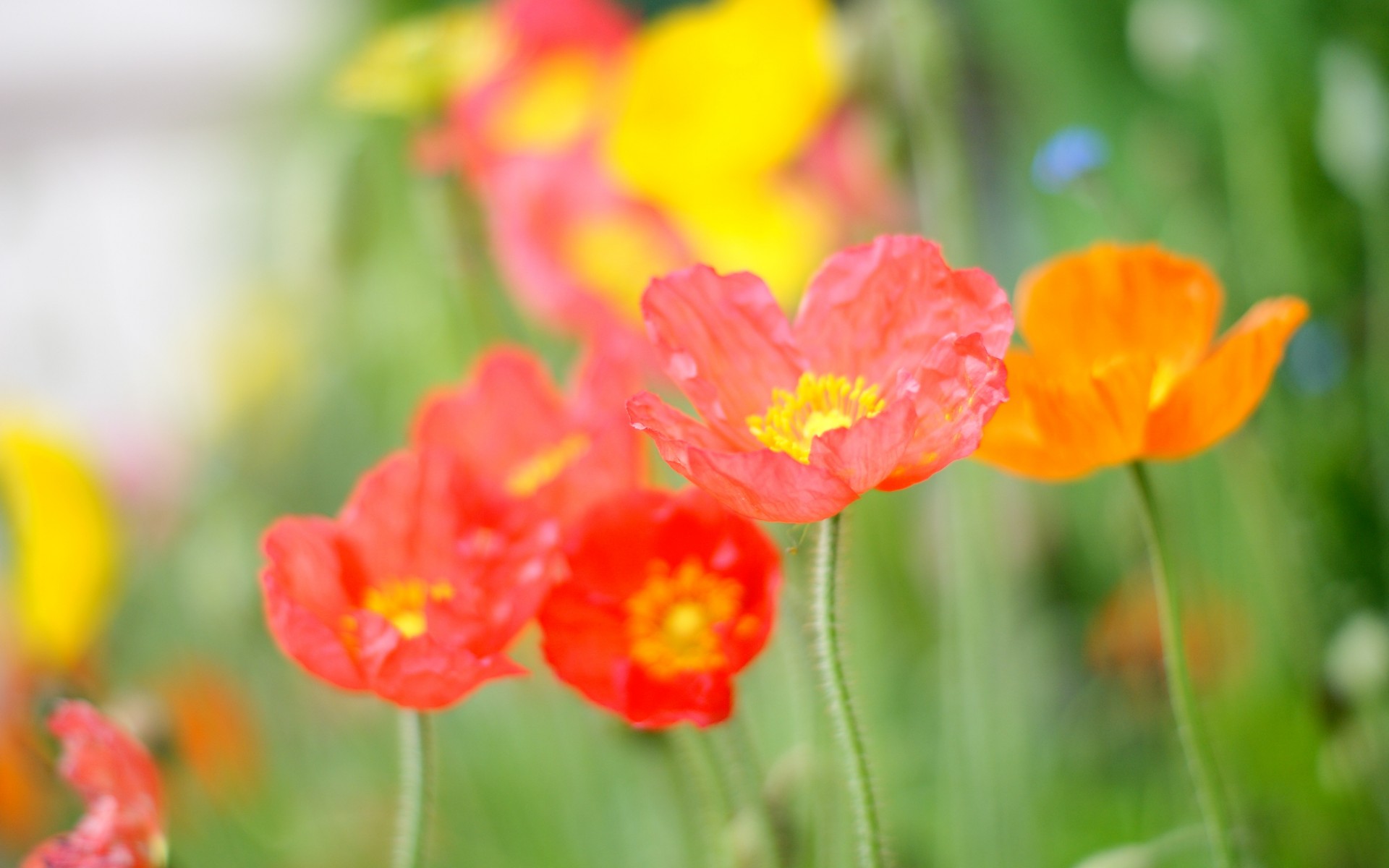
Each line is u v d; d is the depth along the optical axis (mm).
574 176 1190
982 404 717
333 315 1576
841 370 753
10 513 1062
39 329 2010
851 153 1276
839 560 773
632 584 750
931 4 992
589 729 1054
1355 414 1332
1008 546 1383
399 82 1161
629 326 1205
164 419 1787
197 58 2523
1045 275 783
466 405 851
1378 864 1113
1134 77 1544
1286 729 1202
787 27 1181
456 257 1173
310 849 1377
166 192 2512
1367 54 1238
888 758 1154
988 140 1749
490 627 752
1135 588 1375
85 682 1165
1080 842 1215
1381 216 1262
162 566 1614
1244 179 1358
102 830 783
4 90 2713
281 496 1726
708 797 808
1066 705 1487
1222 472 1332
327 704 1521
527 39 1174
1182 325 787
